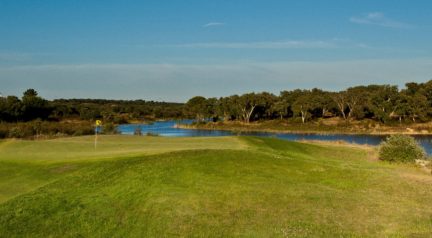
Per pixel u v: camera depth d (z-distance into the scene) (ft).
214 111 512.63
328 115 497.87
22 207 54.03
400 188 68.33
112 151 101.30
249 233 47.65
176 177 69.15
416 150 113.29
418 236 46.24
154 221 51.31
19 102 397.60
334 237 46.16
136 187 63.31
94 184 64.69
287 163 84.64
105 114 511.81
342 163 98.73
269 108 495.82
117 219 51.75
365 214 54.19
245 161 82.84
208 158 82.74
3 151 104.73
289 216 53.06
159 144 121.49
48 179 70.33
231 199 59.21
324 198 60.95
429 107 397.80
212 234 47.52
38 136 232.94
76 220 51.29
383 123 402.31
